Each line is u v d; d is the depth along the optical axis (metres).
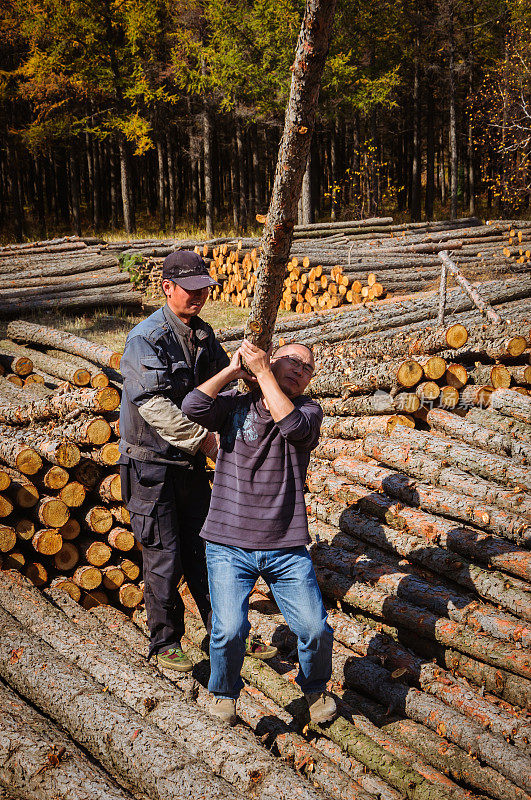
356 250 14.18
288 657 3.48
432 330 5.89
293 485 2.72
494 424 4.71
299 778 2.48
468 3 25.50
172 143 31.94
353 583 3.74
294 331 9.60
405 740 2.88
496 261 14.09
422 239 15.80
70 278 14.40
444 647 3.30
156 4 24.27
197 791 2.35
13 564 3.82
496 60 25.47
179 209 38.00
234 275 13.72
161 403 2.98
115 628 3.69
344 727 2.83
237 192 30.39
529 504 3.70
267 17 20.02
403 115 33.19
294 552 2.72
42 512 3.81
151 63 25.44
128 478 3.20
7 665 2.99
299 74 2.10
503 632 3.14
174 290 3.11
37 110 27.36
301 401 2.83
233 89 21.94
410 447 4.38
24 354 7.67
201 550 3.38
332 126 30.25
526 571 3.38
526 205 30.38
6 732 2.54
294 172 2.27
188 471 3.22
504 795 2.56
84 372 5.48
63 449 3.86
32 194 39.09
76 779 2.38
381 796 2.56
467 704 2.93
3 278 14.01
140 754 2.53
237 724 2.86
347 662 3.29
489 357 5.38
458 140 31.80
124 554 4.17
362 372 5.25
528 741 2.73
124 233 27.97
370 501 4.13
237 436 2.73
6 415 4.73
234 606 2.69
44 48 26.19
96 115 26.81
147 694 2.92
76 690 2.82
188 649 3.53
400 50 26.89
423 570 3.77
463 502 3.83
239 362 2.67
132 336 3.12
